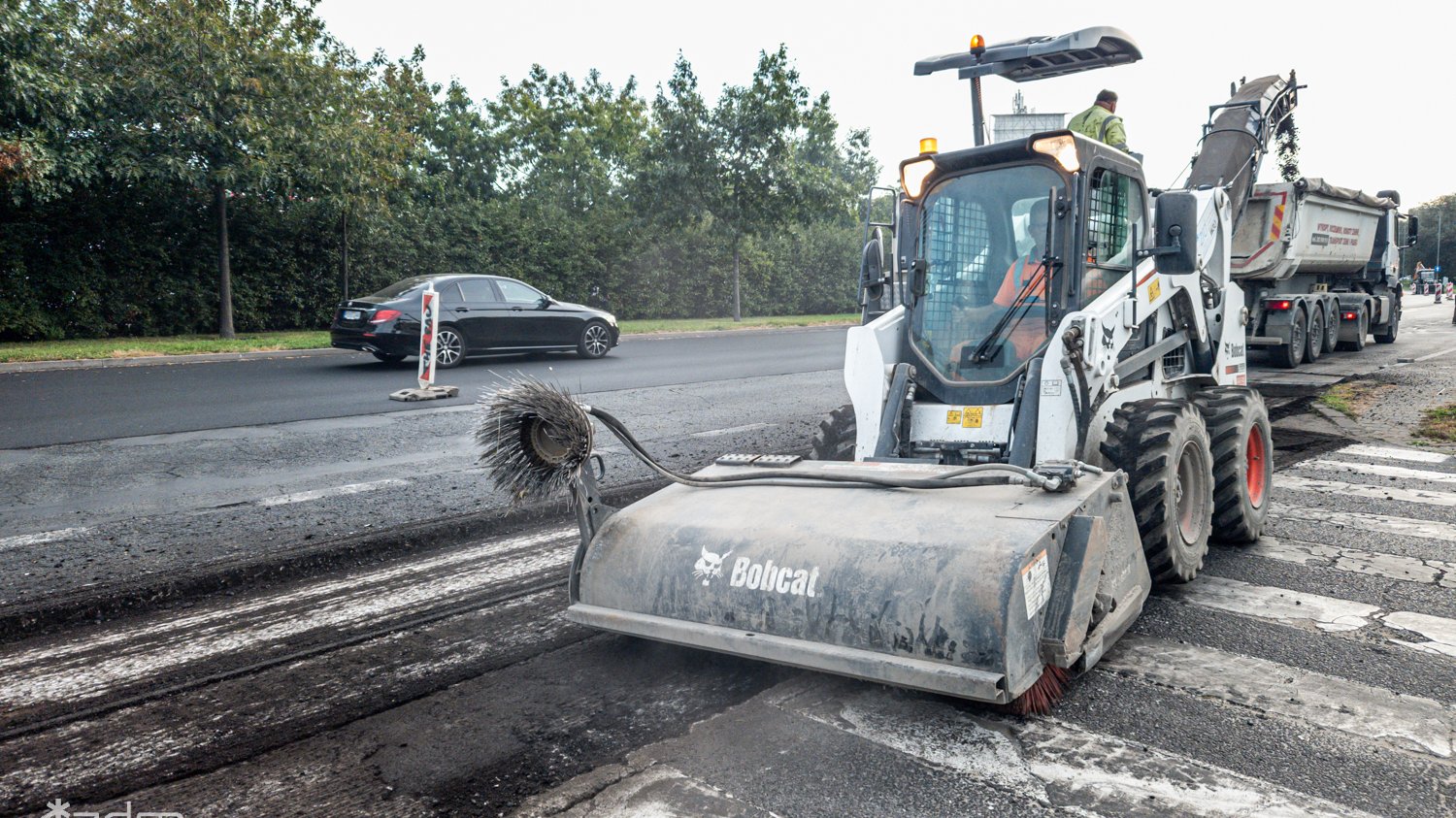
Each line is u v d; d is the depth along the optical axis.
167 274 20.81
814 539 3.47
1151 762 3.05
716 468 4.47
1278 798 2.83
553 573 5.15
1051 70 6.31
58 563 5.25
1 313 18.16
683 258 32.91
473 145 36.97
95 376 13.53
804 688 3.65
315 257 23.41
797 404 11.36
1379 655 3.91
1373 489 6.95
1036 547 3.14
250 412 10.41
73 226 19.39
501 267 27.22
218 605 4.73
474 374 14.09
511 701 3.60
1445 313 32.62
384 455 8.23
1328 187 14.13
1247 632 4.20
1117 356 4.96
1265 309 14.65
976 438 4.77
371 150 21.91
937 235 5.07
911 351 5.05
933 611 3.11
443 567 5.30
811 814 2.77
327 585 5.01
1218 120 7.96
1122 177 5.14
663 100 29.62
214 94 18.53
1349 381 12.99
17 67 15.97
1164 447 4.41
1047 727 3.29
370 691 3.71
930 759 3.08
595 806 2.84
